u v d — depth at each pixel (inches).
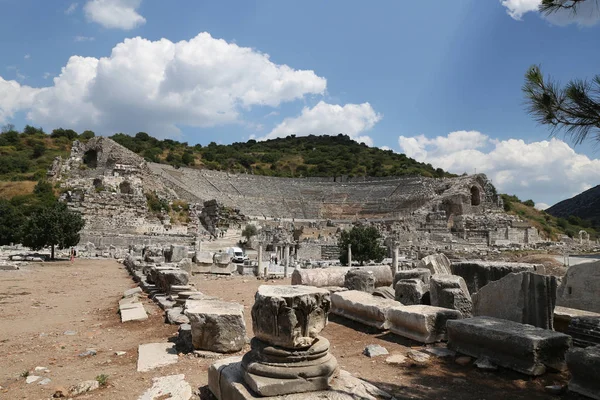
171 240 1888.5
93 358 307.6
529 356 237.1
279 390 180.4
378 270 545.0
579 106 227.6
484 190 3063.5
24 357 314.2
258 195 3410.4
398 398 209.2
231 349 301.1
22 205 1923.0
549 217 3818.9
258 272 912.3
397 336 335.6
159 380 241.3
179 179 3193.9
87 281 826.8
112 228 1940.2
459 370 253.1
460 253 1702.8
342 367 263.0
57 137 3944.4
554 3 218.5
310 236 2285.9
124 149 2645.2
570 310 335.0
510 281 320.8
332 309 422.9
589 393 204.7
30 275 897.5
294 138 7249.0
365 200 3385.8
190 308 320.8
